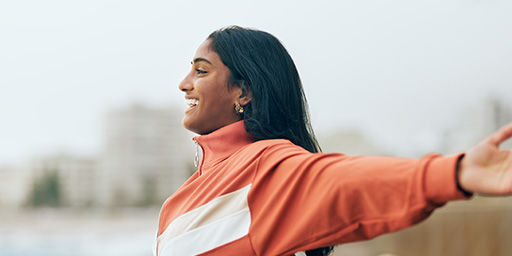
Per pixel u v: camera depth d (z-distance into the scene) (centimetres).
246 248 131
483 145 100
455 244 532
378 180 111
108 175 3984
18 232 2353
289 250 125
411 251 551
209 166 158
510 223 523
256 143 148
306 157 129
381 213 111
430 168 105
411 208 106
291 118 163
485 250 524
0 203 3841
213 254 135
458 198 102
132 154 4022
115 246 1584
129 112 4078
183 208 150
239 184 139
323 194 119
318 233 120
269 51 163
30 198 3928
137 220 3120
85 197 3931
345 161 121
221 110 163
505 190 95
